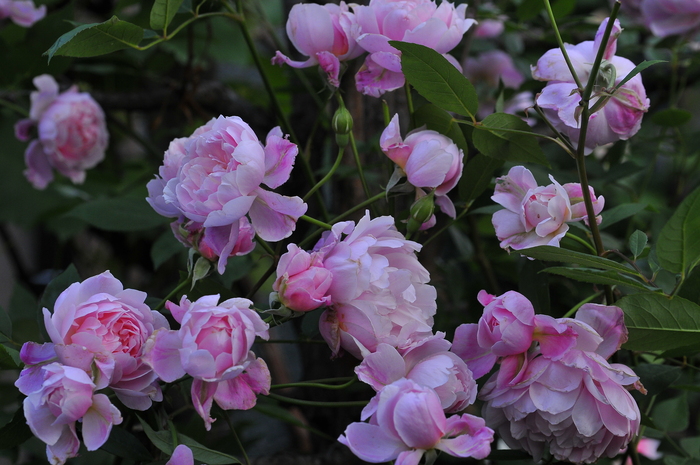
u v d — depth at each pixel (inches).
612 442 46.0
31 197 82.0
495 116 47.9
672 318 46.1
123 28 47.8
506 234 47.4
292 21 48.7
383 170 54.8
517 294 45.6
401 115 54.0
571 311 48.4
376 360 45.0
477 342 46.5
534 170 54.5
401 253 46.1
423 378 45.2
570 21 58.6
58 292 48.8
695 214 45.2
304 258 45.3
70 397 44.3
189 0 52.5
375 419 44.7
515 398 45.7
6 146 82.5
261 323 44.5
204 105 63.9
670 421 53.7
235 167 45.3
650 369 48.9
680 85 65.7
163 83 67.7
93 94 64.9
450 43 48.0
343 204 55.4
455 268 58.2
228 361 44.0
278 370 64.3
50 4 73.3
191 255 47.0
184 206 45.6
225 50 73.4
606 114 47.8
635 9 64.6
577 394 45.5
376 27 48.0
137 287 78.5
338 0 54.7
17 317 55.8
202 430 53.4
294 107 59.7
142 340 45.4
